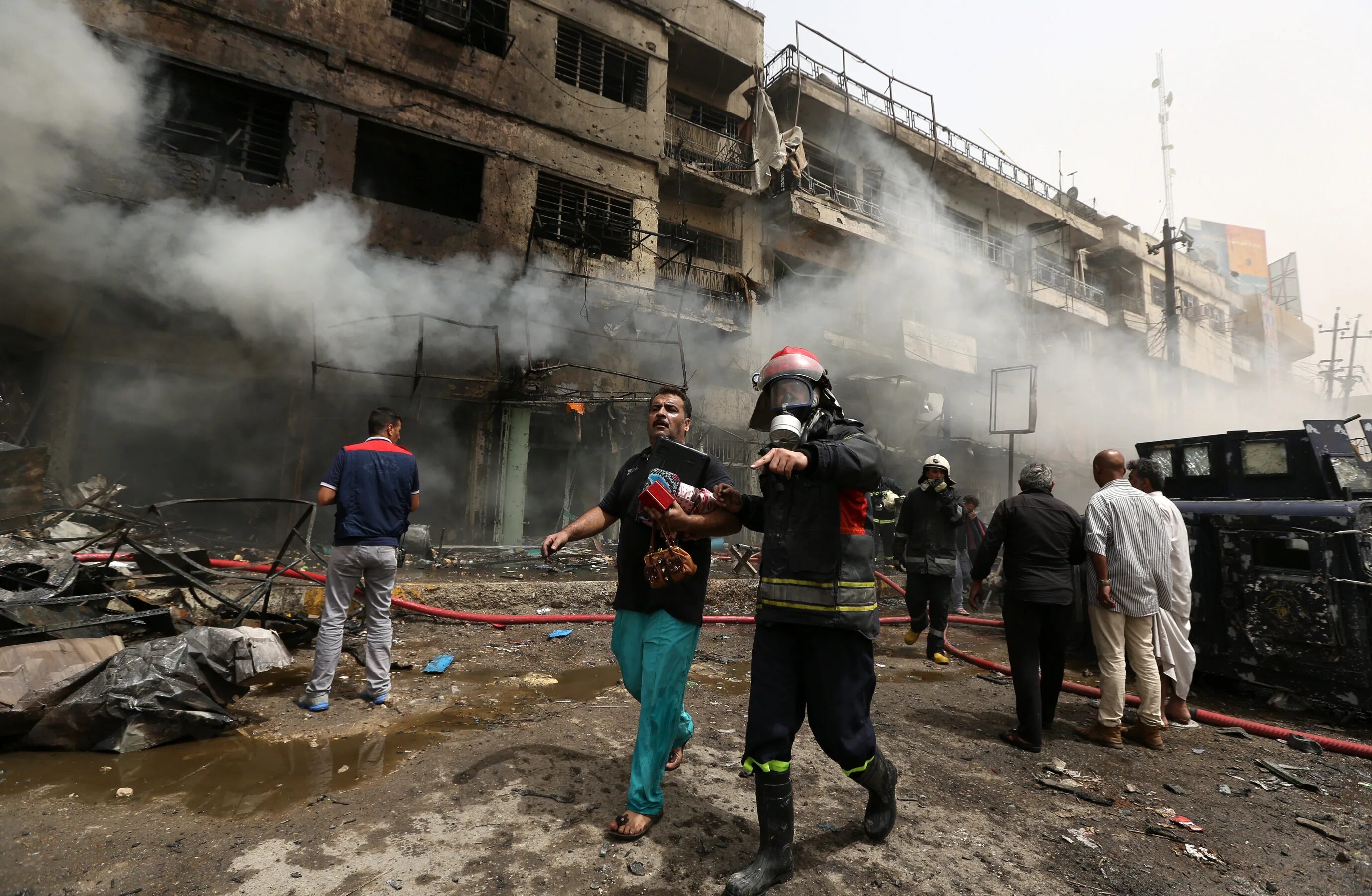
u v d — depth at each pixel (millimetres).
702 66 15250
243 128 9734
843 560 1911
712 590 7391
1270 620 4188
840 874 1916
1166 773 3029
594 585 6523
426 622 5523
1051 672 3586
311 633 4453
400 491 3408
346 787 2332
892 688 4367
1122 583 3377
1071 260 25250
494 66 11656
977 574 3602
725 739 3092
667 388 2396
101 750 2557
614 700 3674
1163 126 31531
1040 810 2514
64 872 1705
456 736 2939
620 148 12953
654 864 1904
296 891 1676
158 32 8820
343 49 10195
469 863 1852
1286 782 2973
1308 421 4562
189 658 2740
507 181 11617
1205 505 4676
